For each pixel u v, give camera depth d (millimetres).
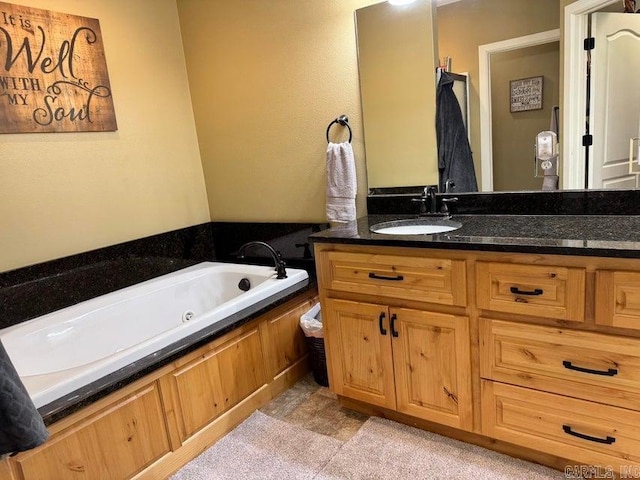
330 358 2002
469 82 1976
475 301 1544
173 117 2807
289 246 2725
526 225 1715
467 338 1593
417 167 2186
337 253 1845
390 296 1743
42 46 2133
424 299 1654
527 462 1632
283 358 2266
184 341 1763
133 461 1588
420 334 1701
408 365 1765
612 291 1281
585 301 1333
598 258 1281
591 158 1760
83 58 2303
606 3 1633
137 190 2615
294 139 2561
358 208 2406
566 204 1836
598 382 1371
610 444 1397
